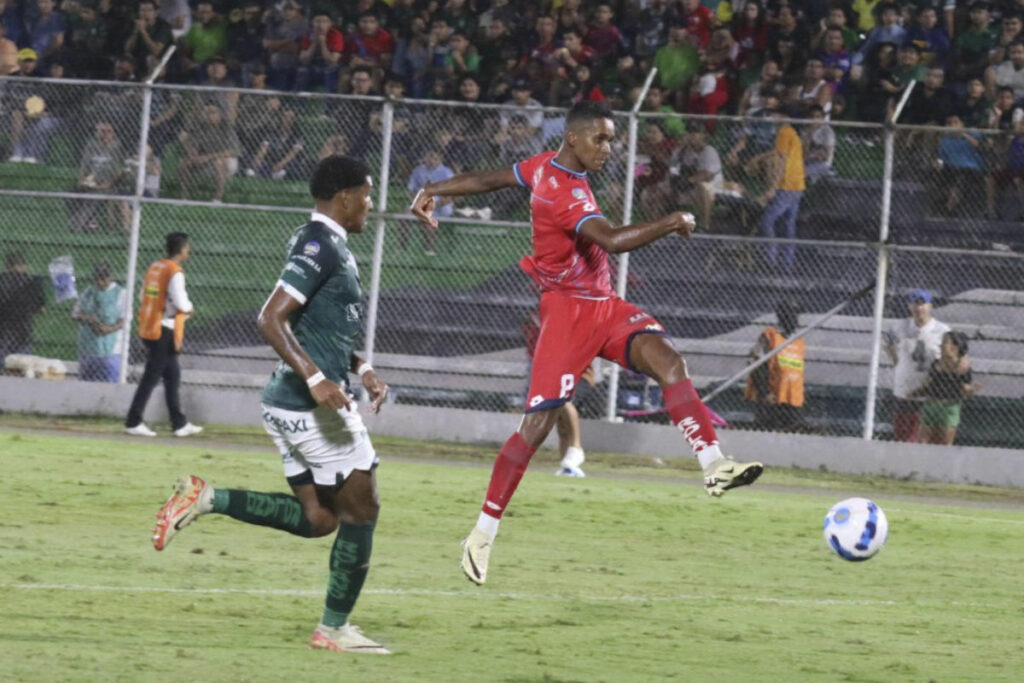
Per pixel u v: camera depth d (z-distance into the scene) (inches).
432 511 1478.8
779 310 2180.1
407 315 2388.0
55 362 2311.8
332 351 789.2
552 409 904.3
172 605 924.6
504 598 1031.6
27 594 929.5
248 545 1195.9
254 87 2652.6
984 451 2092.8
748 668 828.0
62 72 2792.8
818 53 2571.4
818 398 2308.1
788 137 2226.9
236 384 2352.4
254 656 780.0
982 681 823.7
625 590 1096.8
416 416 2193.7
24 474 1541.6
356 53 2709.2
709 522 1535.4
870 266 2335.1
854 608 1075.3
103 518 1299.2
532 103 2519.7
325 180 791.7
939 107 2519.7
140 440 1998.0
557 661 819.4
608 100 2474.2
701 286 2351.1
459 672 771.4
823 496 1859.0
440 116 2229.3
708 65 2568.9
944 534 1556.3
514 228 2322.8
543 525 1440.7
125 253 2415.1
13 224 2397.9
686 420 871.7
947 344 2119.8
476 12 2699.3
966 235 2303.2
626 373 2223.2
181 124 2285.9
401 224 2321.6
